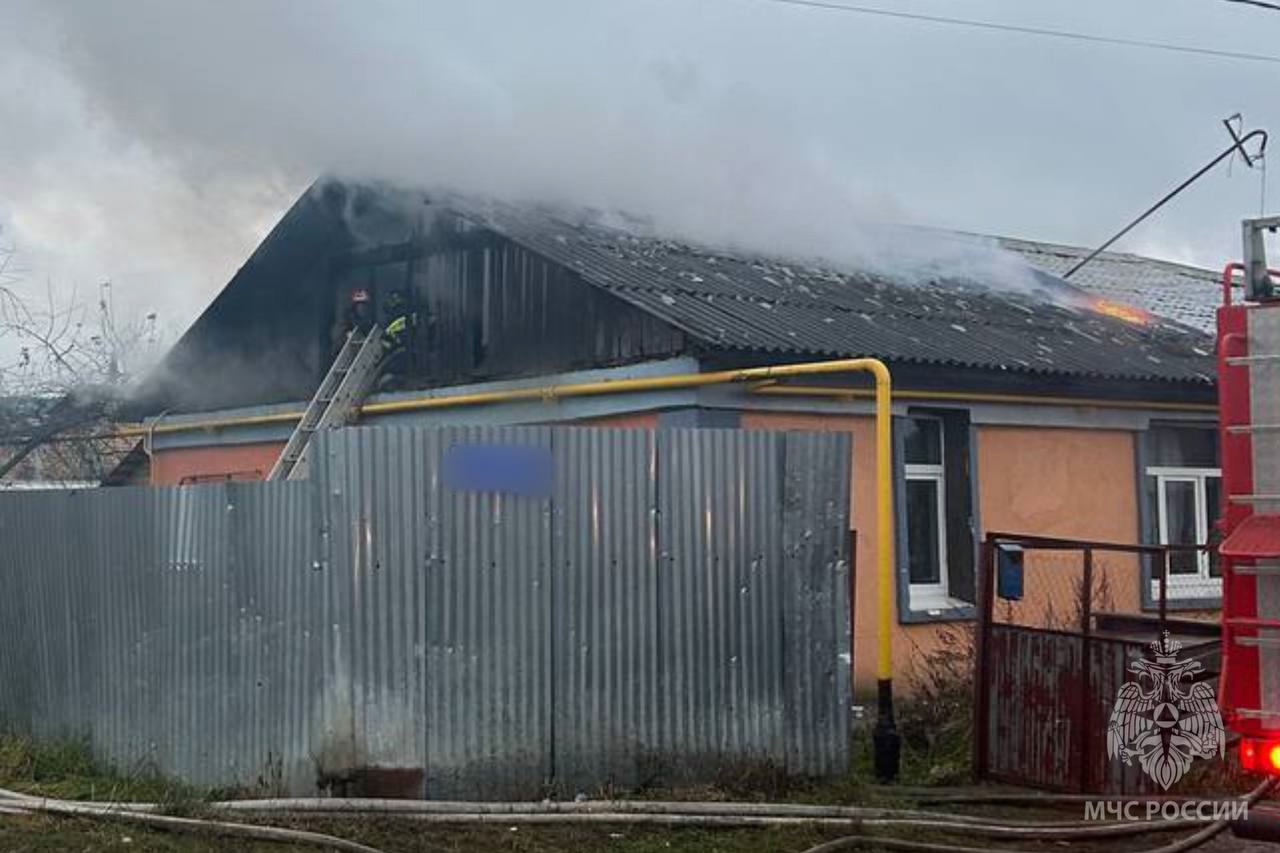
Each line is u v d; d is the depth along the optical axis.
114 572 8.51
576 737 7.55
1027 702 8.62
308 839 6.61
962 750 9.22
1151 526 13.59
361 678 7.23
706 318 11.02
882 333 12.00
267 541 7.55
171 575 8.08
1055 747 8.45
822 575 8.19
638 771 7.67
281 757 7.41
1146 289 19.25
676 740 7.76
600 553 7.67
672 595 7.80
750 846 6.97
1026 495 12.59
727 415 10.77
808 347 10.80
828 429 11.30
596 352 11.73
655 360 11.05
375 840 6.70
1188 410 13.80
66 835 6.80
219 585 7.79
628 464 7.76
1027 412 12.59
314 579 7.30
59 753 8.65
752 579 8.00
